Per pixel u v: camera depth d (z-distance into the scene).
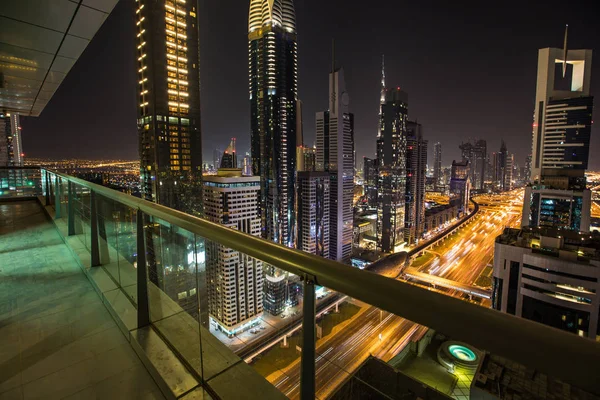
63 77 5.45
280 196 94.06
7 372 1.80
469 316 0.71
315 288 1.04
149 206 1.85
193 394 1.51
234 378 1.38
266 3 99.75
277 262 1.13
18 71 5.05
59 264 3.30
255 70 102.56
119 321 2.18
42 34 3.97
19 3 3.30
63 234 4.08
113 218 2.71
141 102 49.22
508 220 116.88
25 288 2.76
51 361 1.88
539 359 0.62
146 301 2.04
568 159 72.25
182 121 49.53
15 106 7.16
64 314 2.36
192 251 1.65
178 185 48.41
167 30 48.09
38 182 7.43
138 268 2.01
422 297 0.79
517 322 0.67
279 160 95.88
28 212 5.88
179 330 1.76
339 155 106.81
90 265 3.08
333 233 93.38
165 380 1.60
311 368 1.09
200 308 1.63
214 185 47.03
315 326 1.05
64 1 3.31
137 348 1.90
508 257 25.67
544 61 76.25
